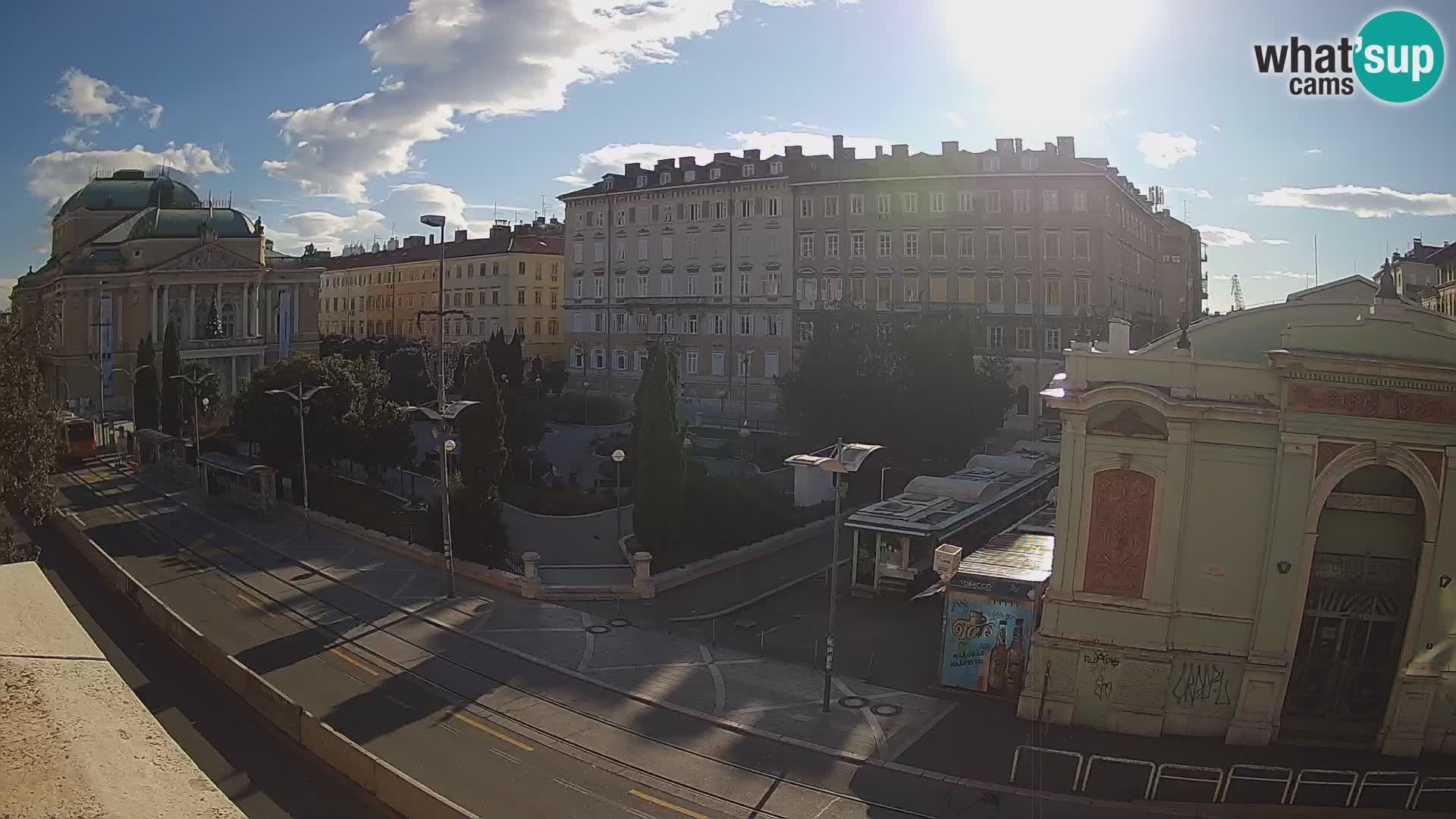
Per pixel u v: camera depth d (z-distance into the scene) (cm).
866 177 9181
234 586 4022
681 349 10294
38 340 3766
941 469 6381
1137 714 2673
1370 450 2514
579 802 2241
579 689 2931
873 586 4038
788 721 2725
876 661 3247
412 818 2086
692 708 2806
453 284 13175
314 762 2395
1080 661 2716
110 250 10819
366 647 3278
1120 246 9181
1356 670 2658
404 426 5959
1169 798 2302
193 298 10500
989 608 2945
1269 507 2605
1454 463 2495
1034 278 8631
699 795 2292
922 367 6188
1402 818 2220
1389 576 2614
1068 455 2708
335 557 4494
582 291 11212
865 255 9294
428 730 2623
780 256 9675
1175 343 2900
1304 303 2778
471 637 3388
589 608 3766
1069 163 8594
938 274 8975
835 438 6272
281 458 5841
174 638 3300
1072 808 2248
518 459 6197
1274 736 2612
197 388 6844
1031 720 2750
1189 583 2659
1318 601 2642
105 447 8025
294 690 2897
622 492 5784
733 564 4441
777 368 9756
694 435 8150
